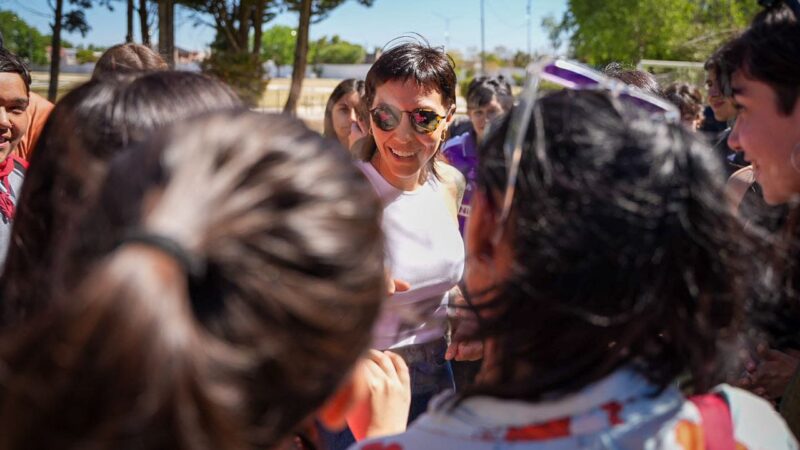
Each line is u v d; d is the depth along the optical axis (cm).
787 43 147
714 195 95
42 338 61
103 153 111
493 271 103
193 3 1909
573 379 97
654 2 2988
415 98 234
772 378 171
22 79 233
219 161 70
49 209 113
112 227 68
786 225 156
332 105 395
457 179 278
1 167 219
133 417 58
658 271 93
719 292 98
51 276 82
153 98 116
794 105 150
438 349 228
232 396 64
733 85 159
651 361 100
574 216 90
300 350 70
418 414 229
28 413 61
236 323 65
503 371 102
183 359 59
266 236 67
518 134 93
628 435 94
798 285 153
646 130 94
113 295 58
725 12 2648
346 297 72
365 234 77
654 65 1448
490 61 4322
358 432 134
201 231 64
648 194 90
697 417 98
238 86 1936
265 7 1970
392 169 240
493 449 97
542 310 96
